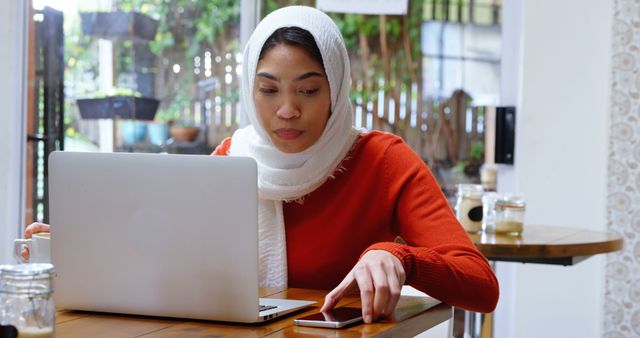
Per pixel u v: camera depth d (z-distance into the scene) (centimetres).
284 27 160
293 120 162
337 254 170
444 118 376
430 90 379
